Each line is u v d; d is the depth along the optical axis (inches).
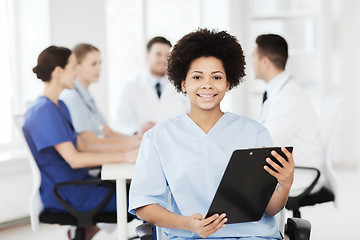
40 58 105.0
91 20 177.0
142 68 213.6
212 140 69.1
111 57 206.7
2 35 166.4
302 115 110.4
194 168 67.9
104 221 100.4
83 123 122.9
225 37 69.5
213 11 229.9
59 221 101.3
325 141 114.3
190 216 63.4
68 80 107.1
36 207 101.0
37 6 164.7
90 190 103.8
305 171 105.3
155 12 217.6
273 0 232.8
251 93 241.6
